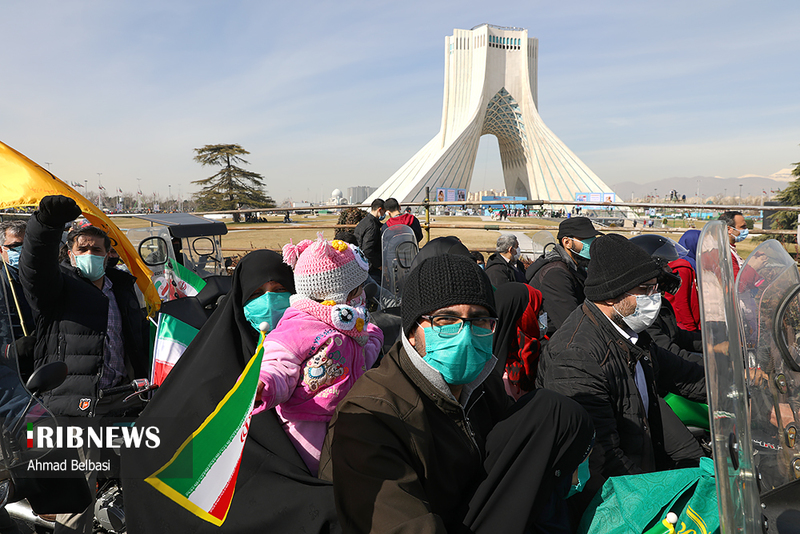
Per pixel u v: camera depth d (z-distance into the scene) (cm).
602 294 199
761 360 136
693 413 252
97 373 254
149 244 516
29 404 169
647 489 152
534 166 9300
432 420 131
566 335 208
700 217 1311
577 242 327
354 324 170
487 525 128
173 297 386
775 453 135
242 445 144
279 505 156
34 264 239
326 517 151
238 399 148
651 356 227
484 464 136
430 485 126
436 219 2330
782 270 150
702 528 144
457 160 8512
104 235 278
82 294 258
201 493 149
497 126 9725
